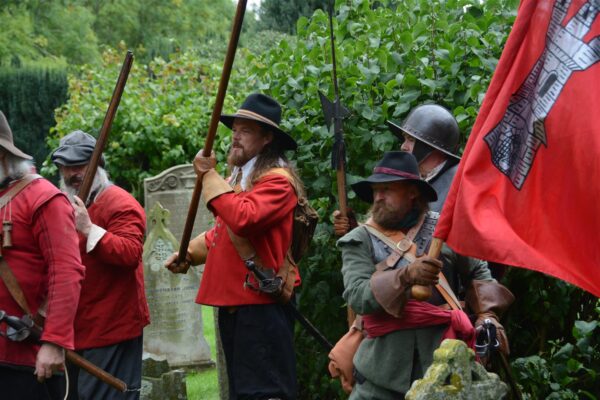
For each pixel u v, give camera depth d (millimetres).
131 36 74812
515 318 10234
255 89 11312
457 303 7621
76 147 10000
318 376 10977
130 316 9852
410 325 7469
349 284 7586
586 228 6543
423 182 7605
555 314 10047
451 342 6191
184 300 16078
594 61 6602
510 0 10688
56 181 25984
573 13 6691
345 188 9609
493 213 6695
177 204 19359
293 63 11078
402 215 7688
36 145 38062
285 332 9102
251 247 8977
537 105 6719
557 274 6449
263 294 8992
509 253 6516
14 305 7715
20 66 41750
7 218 7703
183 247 9625
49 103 38031
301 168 10641
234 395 9180
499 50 10336
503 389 6297
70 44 65938
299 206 9266
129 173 22516
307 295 10594
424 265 7016
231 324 9164
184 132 22312
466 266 7957
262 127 9180
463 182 6777
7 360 7605
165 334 15992
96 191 9977
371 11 10953
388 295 7242
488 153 6793
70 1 69000
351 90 10453
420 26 10586
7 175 7797
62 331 7590
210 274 9180
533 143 6707
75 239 7848
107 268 9688
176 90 24656
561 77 6668
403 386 7469
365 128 10438
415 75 10461
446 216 6879
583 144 6523
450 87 10328
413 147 9148
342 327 10781
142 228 9953
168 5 75625
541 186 6676
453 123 9172
